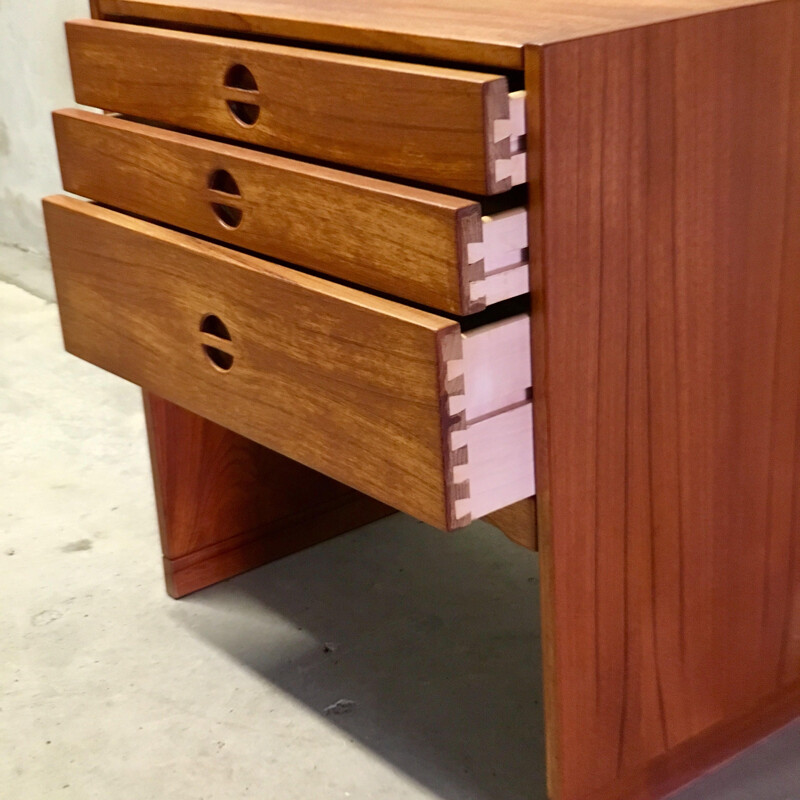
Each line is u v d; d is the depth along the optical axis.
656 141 0.75
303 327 0.82
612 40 0.71
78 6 1.97
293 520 1.36
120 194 1.01
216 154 0.88
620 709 0.88
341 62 0.77
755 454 0.91
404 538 1.40
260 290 0.85
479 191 0.70
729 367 0.86
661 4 0.80
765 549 0.95
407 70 0.73
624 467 0.82
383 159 0.77
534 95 0.69
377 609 1.25
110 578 1.33
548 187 0.71
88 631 1.23
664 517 0.86
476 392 0.74
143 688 1.13
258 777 1.00
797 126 0.84
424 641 1.19
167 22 0.98
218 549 1.31
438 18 0.79
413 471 0.77
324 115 0.80
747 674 0.98
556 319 0.74
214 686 1.13
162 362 0.99
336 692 1.11
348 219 0.78
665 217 0.78
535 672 1.13
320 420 0.84
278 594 1.29
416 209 0.73
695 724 0.95
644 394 0.81
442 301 0.73
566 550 0.80
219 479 1.28
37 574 1.34
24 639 1.22
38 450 1.65
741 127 0.80
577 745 0.86
